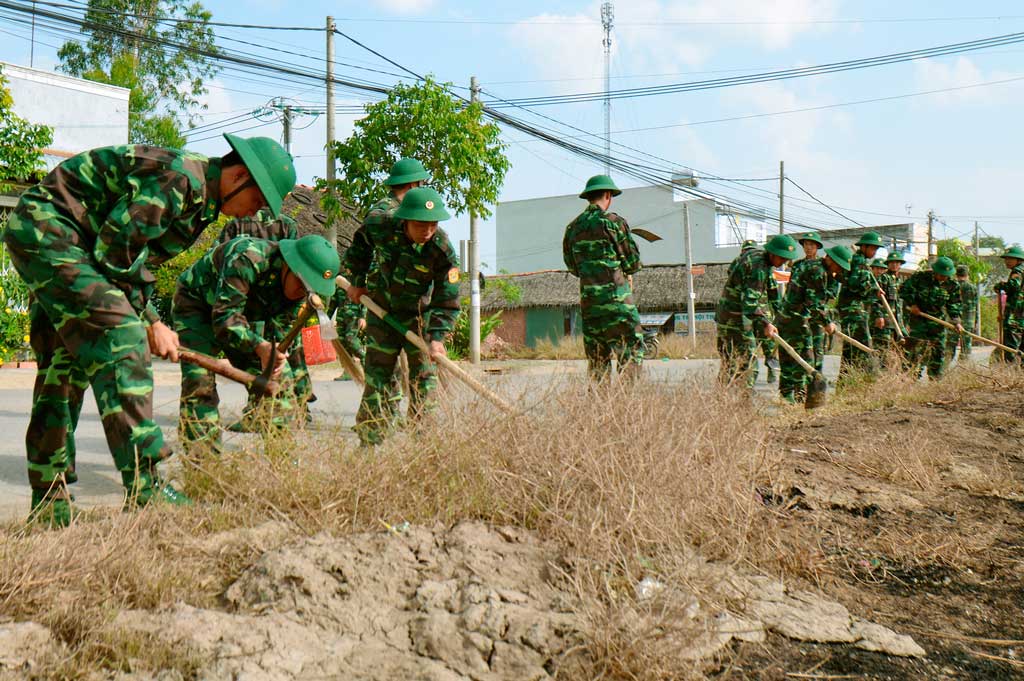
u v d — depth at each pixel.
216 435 4.14
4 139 14.04
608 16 29.98
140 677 2.14
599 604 2.57
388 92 15.35
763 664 2.61
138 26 31.50
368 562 2.82
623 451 3.52
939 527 4.19
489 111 19.22
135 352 3.31
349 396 10.27
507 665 2.39
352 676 2.25
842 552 3.76
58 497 3.45
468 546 3.00
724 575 3.02
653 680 2.41
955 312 12.56
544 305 38.06
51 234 3.19
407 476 3.51
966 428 6.93
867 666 2.67
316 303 4.34
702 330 36.47
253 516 3.24
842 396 9.15
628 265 7.02
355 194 14.98
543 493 3.43
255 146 3.53
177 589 2.62
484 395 4.16
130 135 30.45
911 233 50.53
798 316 8.79
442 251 5.41
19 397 9.80
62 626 2.28
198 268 4.62
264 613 2.53
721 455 3.92
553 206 58.59
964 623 3.11
